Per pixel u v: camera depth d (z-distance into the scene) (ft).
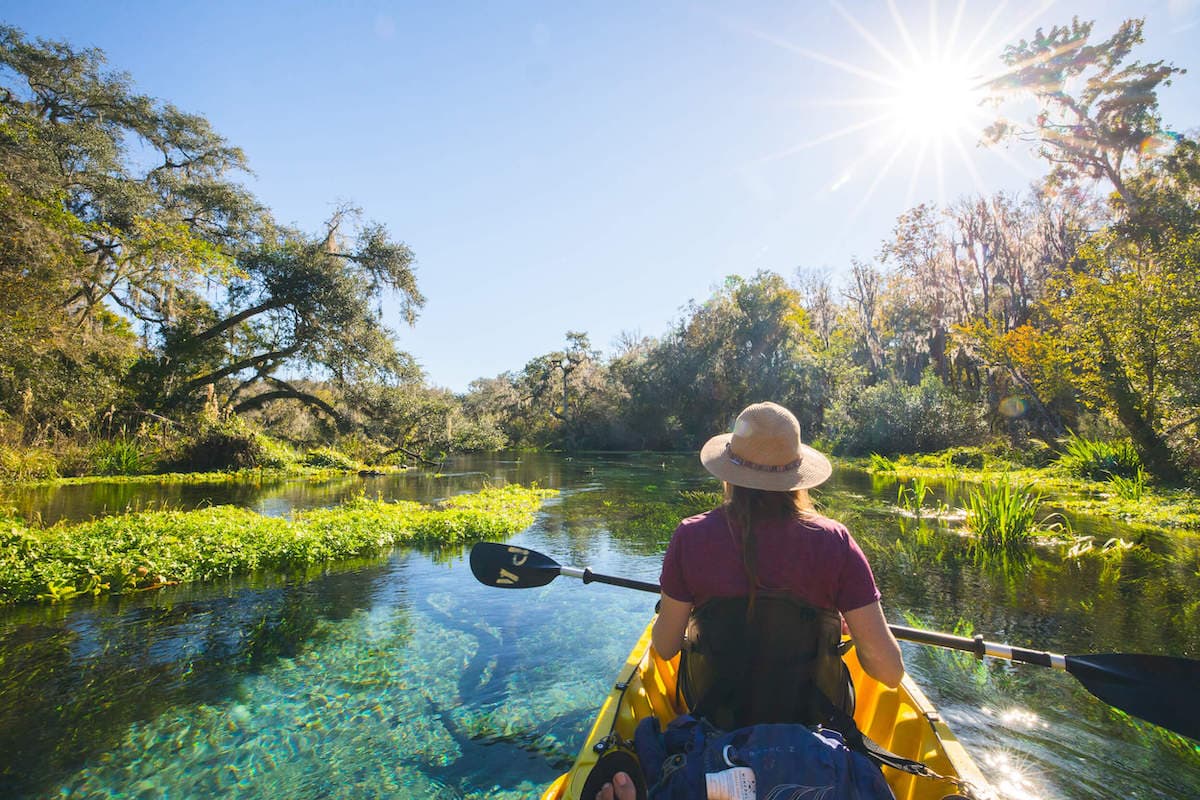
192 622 18.62
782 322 137.18
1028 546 28.94
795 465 6.79
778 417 6.83
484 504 43.50
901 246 122.21
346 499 50.26
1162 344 48.83
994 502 31.27
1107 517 36.65
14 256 49.62
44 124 70.95
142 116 88.94
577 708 13.44
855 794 5.54
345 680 14.76
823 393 125.39
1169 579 22.80
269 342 91.20
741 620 6.52
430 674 15.10
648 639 12.00
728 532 6.66
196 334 86.69
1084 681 9.23
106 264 77.51
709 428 148.56
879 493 50.03
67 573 21.53
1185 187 65.51
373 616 19.34
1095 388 54.24
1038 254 110.42
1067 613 19.15
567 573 13.19
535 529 35.04
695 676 6.95
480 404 244.42
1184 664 8.71
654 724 7.08
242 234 94.53
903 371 128.57
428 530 31.63
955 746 7.81
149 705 13.44
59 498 47.03
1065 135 81.05
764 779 5.51
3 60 77.71
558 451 168.86
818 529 6.53
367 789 10.52
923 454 86.48
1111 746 11.63
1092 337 53.88
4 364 54.39
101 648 16.57
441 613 19.65
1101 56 77.25
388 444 103.24
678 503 47.14
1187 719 8.58
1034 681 14.48
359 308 89.40
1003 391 91.86
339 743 11.99
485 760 11.41
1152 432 50.37
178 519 28.86
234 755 11.52
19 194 52.44
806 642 6.52
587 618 19.27
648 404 152.56
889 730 9.34
